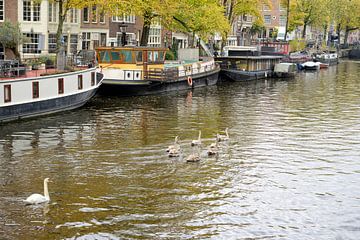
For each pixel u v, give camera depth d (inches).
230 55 2391.7
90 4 1515.7
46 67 1341.0
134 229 631.2
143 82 1608.0
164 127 1175.0
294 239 621.0
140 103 1501.0
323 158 948.6
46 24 1942.7
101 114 1302.9
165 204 706.2
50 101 1248.8
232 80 2250.2
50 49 1886.1
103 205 695.7
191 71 1873.8
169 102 1545.3
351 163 920.9
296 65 2837.1
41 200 696.4
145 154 938.1
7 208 676.1
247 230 639.8
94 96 1589.6
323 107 1539.1
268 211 696.4
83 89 1364.4
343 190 781.9
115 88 1588.3
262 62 2456.9
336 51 4274.1
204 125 1216.8
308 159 940.0
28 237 601.9
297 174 851.4
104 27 2267.5
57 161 883.4
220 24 2080.5
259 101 1641.2
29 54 1898.4
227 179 814.5
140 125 1187.9
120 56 1598.2
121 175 817.5
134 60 1596.9
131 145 999.6
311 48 4001.0
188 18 2028.8
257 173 850.1
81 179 794.2
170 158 917.2
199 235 621.9
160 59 1695.4
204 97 1692.9
